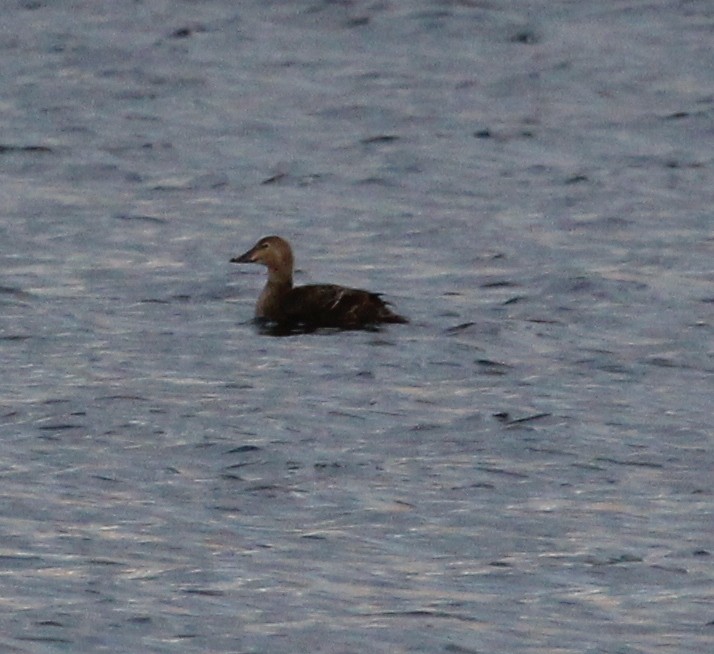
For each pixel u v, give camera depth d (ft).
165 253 165.27
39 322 141.28
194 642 85.30
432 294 151.12
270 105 227.81
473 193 189.67
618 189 190.90
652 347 135.95
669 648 85.51
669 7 272.72
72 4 277.23
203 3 276.41
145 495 104.58
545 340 137.59
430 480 107.55
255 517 101.40
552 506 103.65
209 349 134.41
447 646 85.30
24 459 110.11
